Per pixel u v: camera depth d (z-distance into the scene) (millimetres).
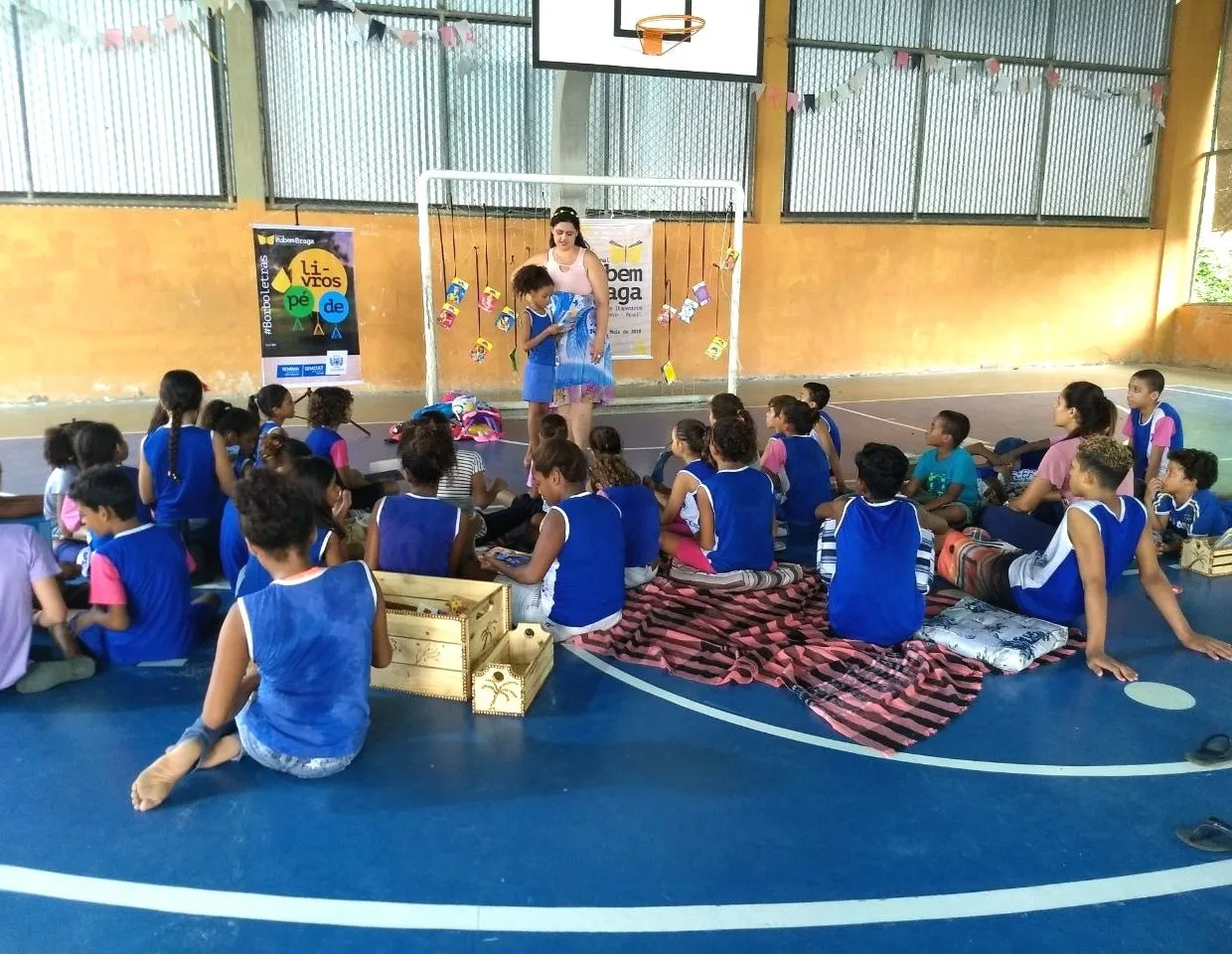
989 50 11664
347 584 2391
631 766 2588
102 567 3008
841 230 11438
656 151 10656
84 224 8828
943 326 12219
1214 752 2666
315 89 9461
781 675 3092
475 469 4418
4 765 2547
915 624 3361
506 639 3172
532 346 5395
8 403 8891
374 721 2816
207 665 3180
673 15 7320
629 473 3863
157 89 8922
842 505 3633
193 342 9352
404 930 1943
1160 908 2053
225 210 9234
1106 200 12766
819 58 10992
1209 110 12820
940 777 2557
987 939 1947
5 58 8445
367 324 9914
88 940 1905
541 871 2139
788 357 11594
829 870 2158
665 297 10914
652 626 3508
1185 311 13180
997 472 5578
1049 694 3064
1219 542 4285
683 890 2078
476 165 10102
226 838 2244
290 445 3943
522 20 9891
